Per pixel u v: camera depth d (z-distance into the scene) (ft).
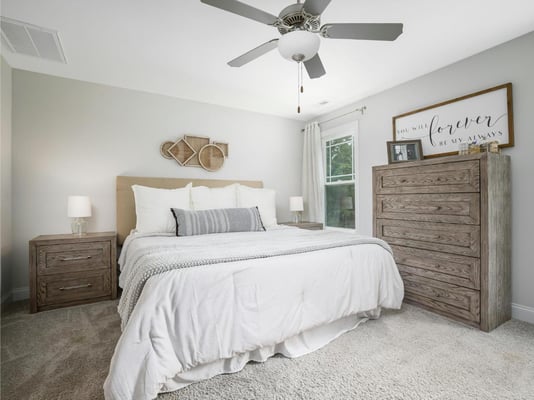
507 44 7.57
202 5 5.99
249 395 4.45
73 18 6.43
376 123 11.28
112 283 9.04
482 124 8.03
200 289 4.58
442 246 7.66
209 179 12.25
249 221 9.88
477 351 5.77
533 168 7.14
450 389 4.59
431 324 7.07
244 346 4.81
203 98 11.80
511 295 7.47
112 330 6.81
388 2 5.94
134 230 9.92
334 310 6.07
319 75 6.88
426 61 8.62
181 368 4.28
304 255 6.00
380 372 5.05
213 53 8.07
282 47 5.22
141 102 10.98
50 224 9.49
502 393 4.50
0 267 8.13
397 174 8.98
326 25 5.08
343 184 13.20
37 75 9.32
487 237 6.69
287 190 14.73
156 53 8.08
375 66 8.92
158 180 11.00
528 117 7.22
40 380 4.85
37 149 9.31
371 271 6.82
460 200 7.27
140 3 5.92
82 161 9.98
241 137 13.28
